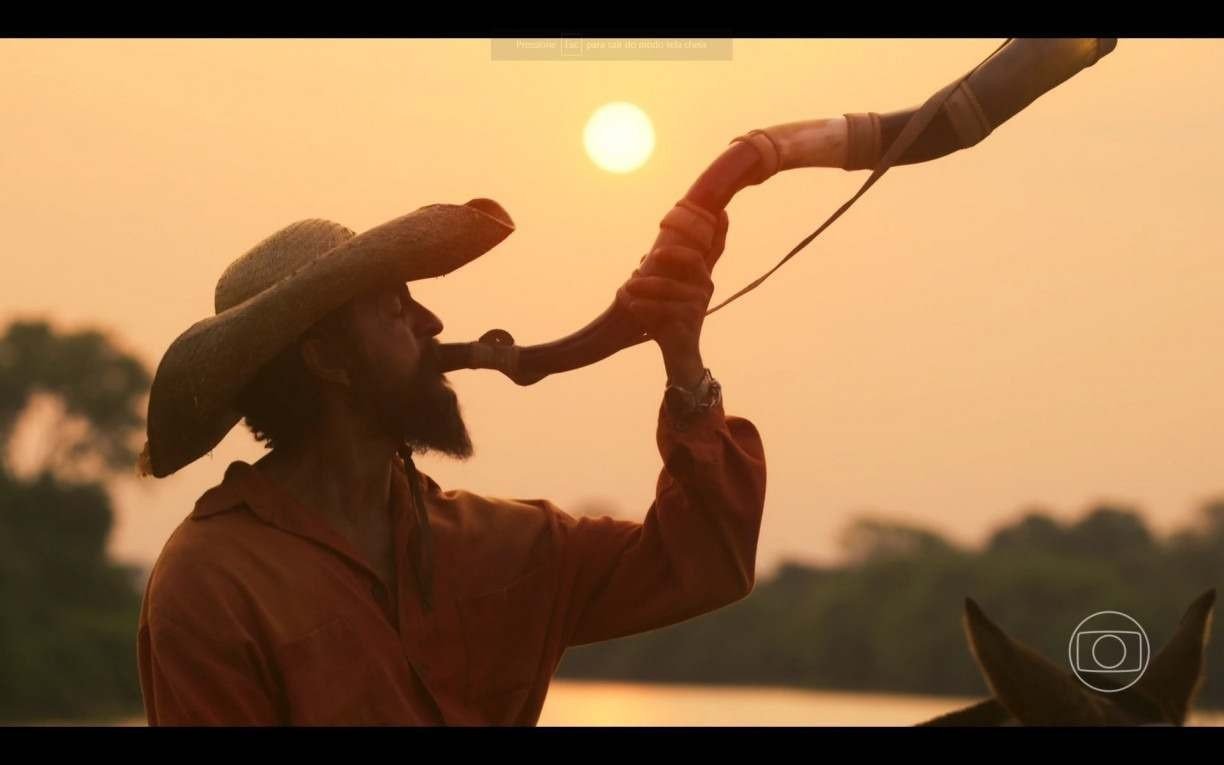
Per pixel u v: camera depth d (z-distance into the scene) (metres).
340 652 3.30
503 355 3.45
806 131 3.27
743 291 3.40
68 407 49.78
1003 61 3.15
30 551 47.28
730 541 3.45
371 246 3.29
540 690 3.56
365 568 3.40
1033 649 2.37
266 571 3.32
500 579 3.54
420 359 3.44
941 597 36.47
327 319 3.41
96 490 49.84
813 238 3.36
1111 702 2.44
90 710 43.75
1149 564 35.47
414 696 3.37
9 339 50.22
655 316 3.32
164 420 3.38
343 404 3.46
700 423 3.41
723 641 36.22
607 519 3.72
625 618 3.60
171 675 3.21
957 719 2.58
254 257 3.50
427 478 3.68
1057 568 35.25
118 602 48.31
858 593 37.56
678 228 3.30
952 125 3.16
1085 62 3.15
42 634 44.25
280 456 3.51
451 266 3.38
